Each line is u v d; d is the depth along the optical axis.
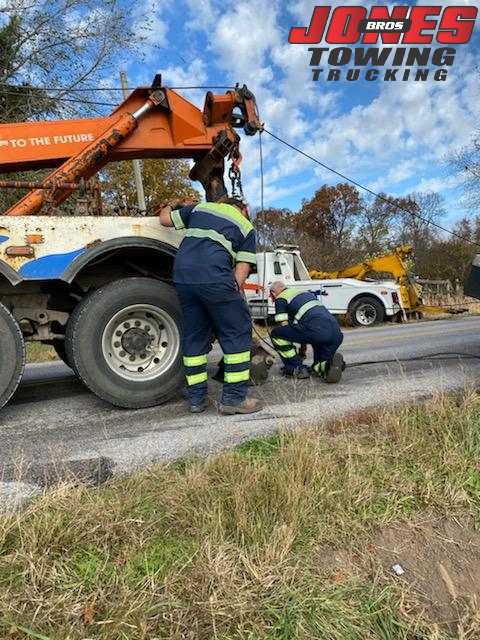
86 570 1.93
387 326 13.15
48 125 4.34
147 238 3.97
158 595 1.83
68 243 3.73
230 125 4.72
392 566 2.19
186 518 2.24
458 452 2.91
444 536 2.40
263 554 2.03
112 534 2.11
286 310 5.01
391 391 4.42
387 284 14.23
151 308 4.00
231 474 2.53
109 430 3.58
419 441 3.04
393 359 6.20
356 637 1.81
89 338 3.84
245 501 2.27
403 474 2.74
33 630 1.64
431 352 6.78
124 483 2.56
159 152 4.67
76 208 4.36
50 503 2.24
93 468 2.84
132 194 18.95
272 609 1.81
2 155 4.22
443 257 30.66
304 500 2.32
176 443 3.24
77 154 4.37
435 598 2.09
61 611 1.72
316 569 2.06
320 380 5.00
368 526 2.36
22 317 3.99
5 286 3.90
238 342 3.81
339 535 2.27
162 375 4.06
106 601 1.79
